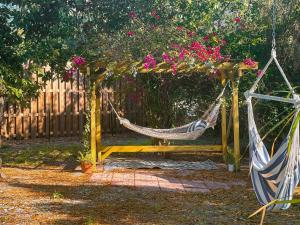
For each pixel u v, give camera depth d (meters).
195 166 11.58
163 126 13.31
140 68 10.61
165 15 12.48
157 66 10.64
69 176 10.29
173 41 11.32
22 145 14.98
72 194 8.49
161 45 11.09
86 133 11.03
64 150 13.92
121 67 10.64
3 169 11.20
